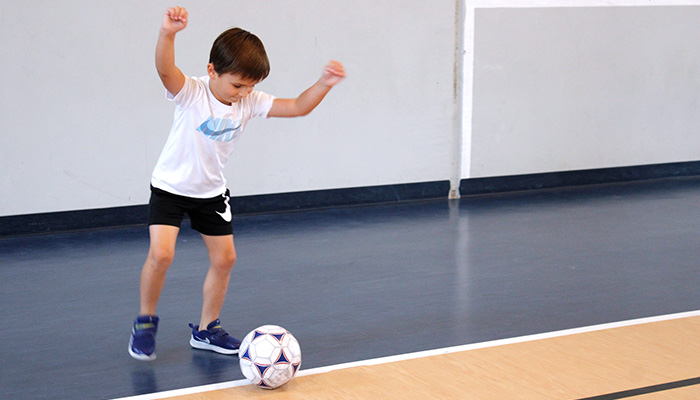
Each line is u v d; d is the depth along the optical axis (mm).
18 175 4738
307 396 2244
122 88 4914
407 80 5734
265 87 5309
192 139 2355
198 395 2266
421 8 5680
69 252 4281
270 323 2988
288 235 4680
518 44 6062
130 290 3504
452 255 4125
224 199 2531
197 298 3344
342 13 5441
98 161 4934
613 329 2854
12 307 3242
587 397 2215
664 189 6312
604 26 6355
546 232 4703
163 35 2145
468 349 2650
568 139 6426
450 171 6043
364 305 3223
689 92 6816
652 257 4035
